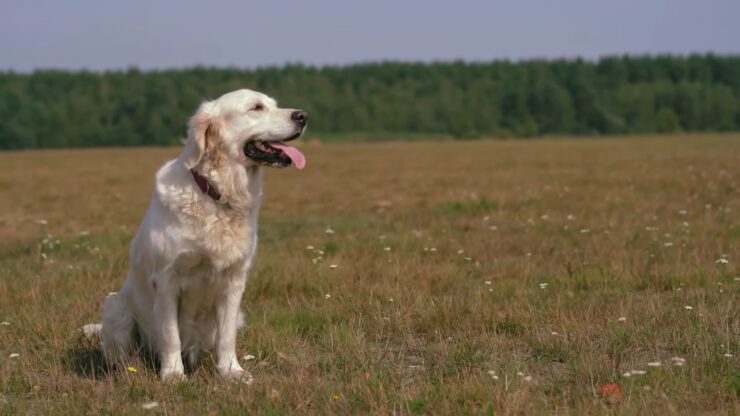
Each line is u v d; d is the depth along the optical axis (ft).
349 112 307.37
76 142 285.84
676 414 15.03
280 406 16.37
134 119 289.12
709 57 366.22
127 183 84.17
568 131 312.91
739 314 22.30
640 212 45.55
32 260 34.19
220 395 17.33
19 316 24.02
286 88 316.40
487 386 16.85
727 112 325.62
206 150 18.56
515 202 52.47
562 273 29.22
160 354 19.12
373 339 22.08
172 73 328.29
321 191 68.39
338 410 16.14
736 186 58.03
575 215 44.98
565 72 339.77
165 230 18.35
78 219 50.70
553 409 15.88
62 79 317.22
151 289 19.26
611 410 15.38
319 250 34.76
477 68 354.13
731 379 17.11
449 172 88.33
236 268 18.89
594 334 21.48
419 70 350.02
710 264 29.73
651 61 360.69
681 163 87.92
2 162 146.82
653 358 19.45
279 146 19.17
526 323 22.27
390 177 83.35
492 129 309.42
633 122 319.68
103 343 20.48
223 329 19.17
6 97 290.56
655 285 27.27
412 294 25.98
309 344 21.57
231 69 336.70
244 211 18.81
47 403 17.22
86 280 29.50
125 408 16.52
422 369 19.36
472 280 28.84
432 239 37.52
